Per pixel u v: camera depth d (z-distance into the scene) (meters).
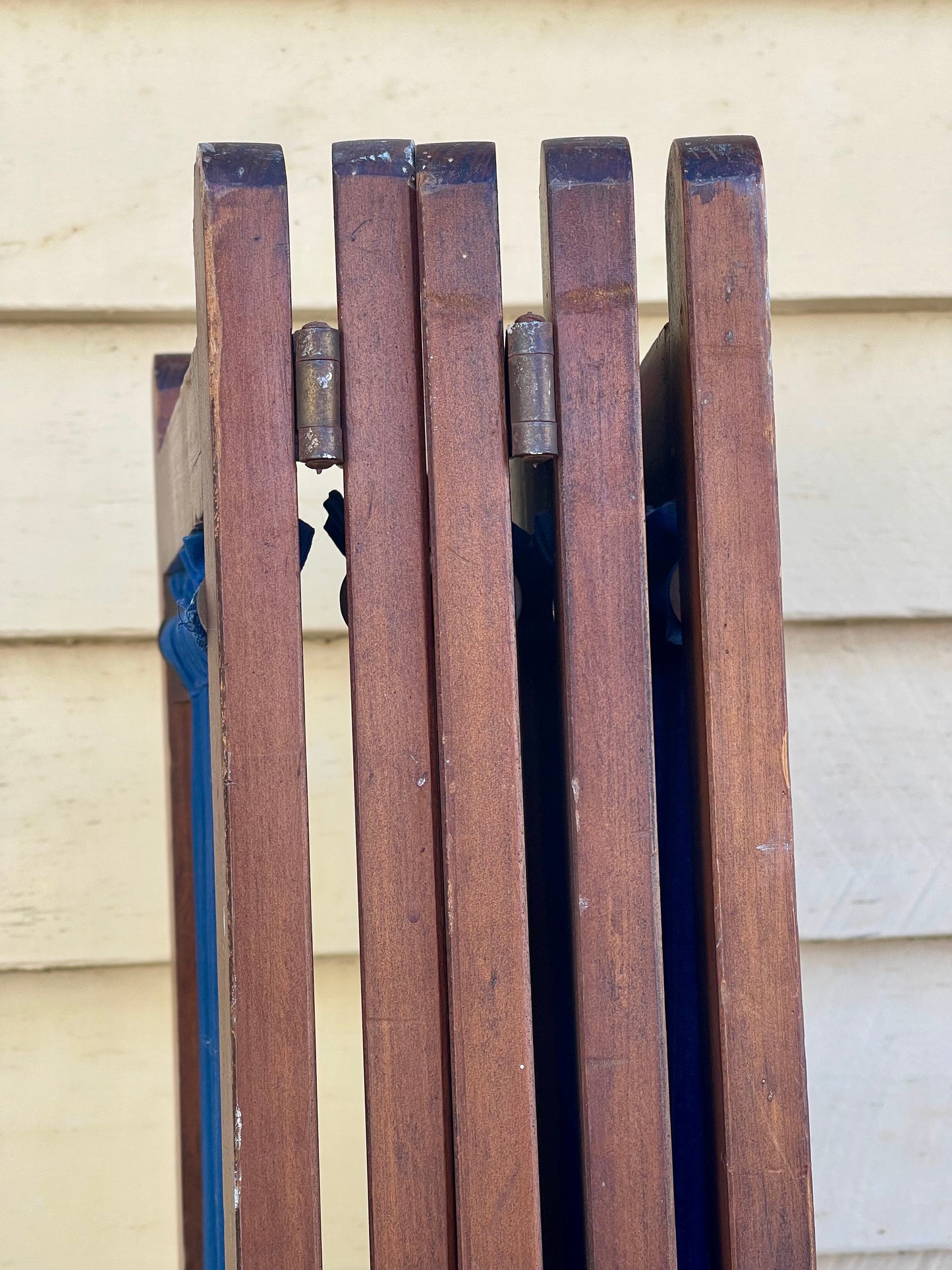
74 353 1.00
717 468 0.50
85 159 1.00
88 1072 0.98
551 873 0.59
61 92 1.00
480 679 0.49
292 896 0.49
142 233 1.00
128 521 1.00
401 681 0.50
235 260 0.50
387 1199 0.49
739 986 0.49
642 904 0.49
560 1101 0.59
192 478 0.63
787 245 1.02
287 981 0.49
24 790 0.99
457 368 0.50
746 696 0.50
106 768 1.00
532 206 1.01
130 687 1.00
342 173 0.51
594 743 0.50
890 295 1.02
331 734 1.00
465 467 0.50
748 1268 0.48
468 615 0.50
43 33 0.99
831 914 1.00
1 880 0.98
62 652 1.00
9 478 0.99
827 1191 0.99
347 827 1.00
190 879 0.96
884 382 1.02
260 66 1.00
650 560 0.58
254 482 0.50
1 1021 0.98
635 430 0.50
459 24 1.01
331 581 1.00
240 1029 0.48
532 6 1.01
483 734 0.49
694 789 0.53
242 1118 0.48
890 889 1.00
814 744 1.00
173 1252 0.98
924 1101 1.00
